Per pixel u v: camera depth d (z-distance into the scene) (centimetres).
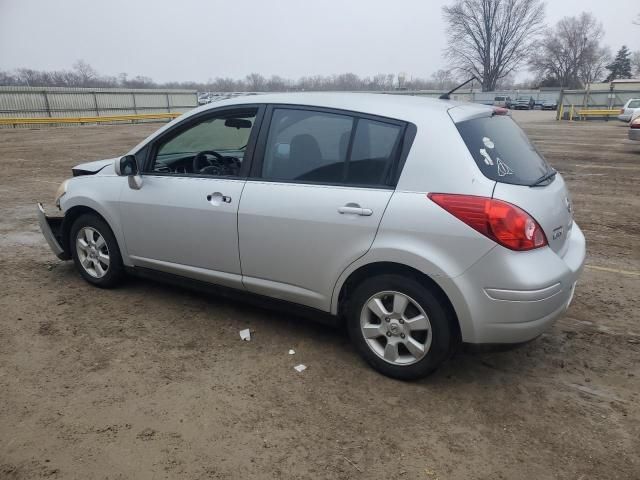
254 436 278
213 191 379
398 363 327
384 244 310
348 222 321
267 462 259
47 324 401
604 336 398
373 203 314
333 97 352
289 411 300
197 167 421
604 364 358
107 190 440
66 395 310
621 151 1636
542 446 274
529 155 355
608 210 831
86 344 371
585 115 3450
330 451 268
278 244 352
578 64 8875
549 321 303
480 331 299
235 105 383
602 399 317
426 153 307
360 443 274
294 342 380
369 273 330
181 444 270
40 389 315
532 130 2552
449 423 292
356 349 349
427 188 303
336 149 337
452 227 292
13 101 3331
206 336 388
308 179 344
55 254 515
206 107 398
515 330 294
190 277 411
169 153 422
